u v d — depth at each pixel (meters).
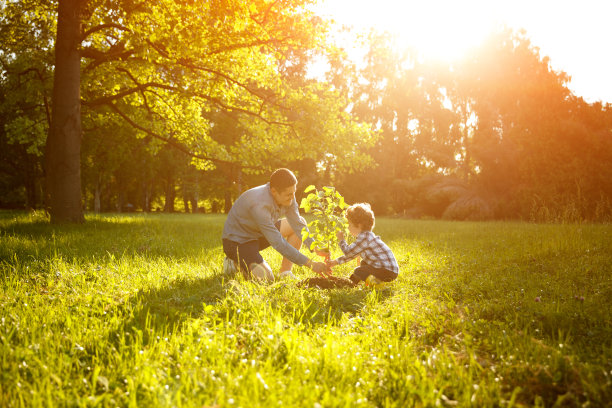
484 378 2.21
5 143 31.44
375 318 3.32
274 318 3.03
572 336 2.92
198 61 13.34
